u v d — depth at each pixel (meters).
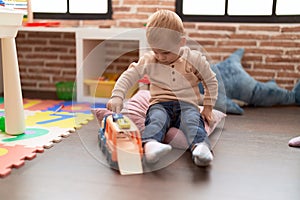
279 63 2.41
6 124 1.53
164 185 1.07
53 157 1.28
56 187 1.04
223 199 0.98
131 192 1.02
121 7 2.54
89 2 2.61
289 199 0.99
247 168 1.21
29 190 1.02
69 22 2.63
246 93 2.21
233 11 2.48
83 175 1.13
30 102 2.27
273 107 2.25
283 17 2.40
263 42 2.41
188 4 2.52
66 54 2.67
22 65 2.74
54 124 1.72
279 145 1.47
